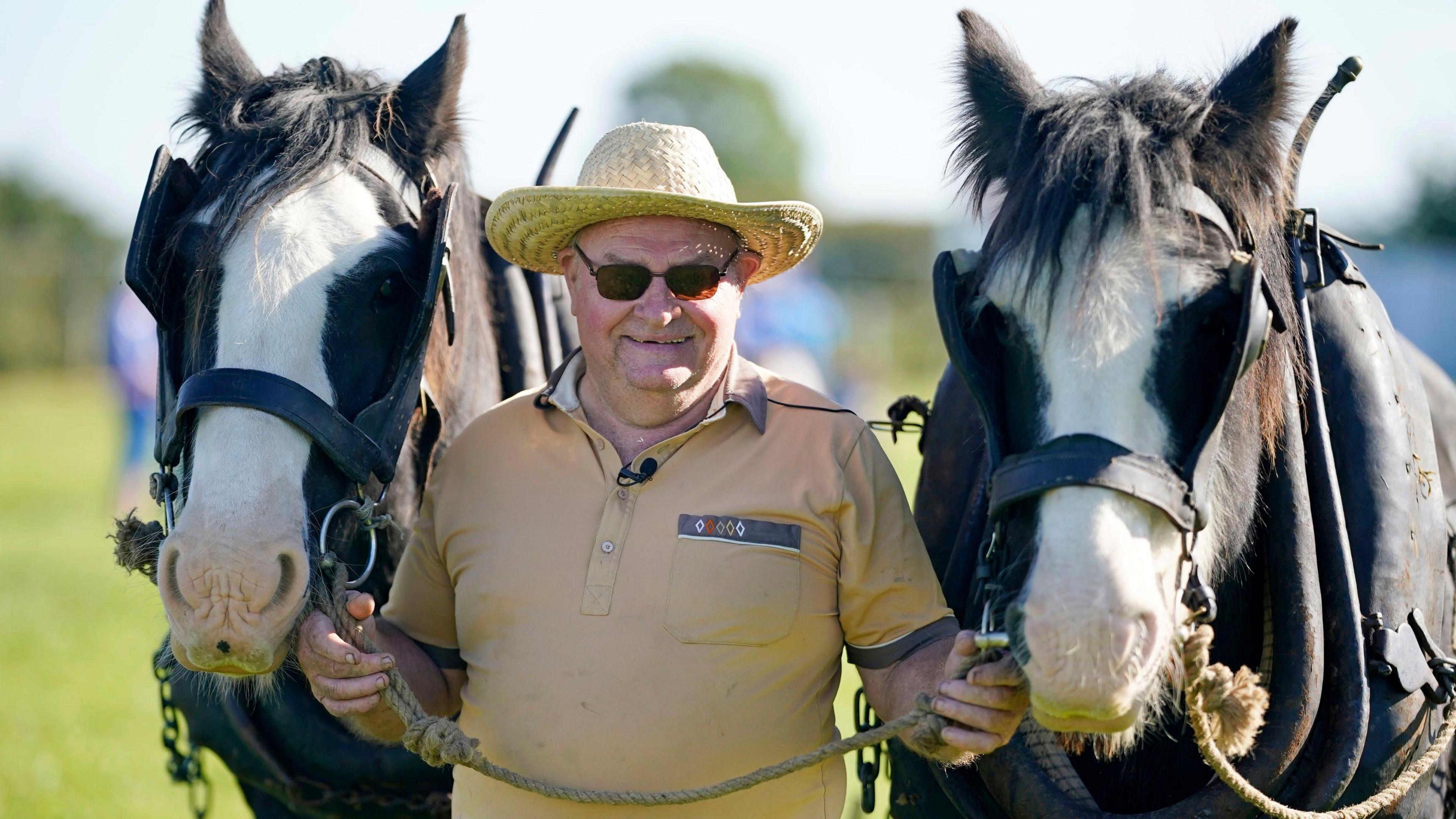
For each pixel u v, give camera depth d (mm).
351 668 3051
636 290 3295
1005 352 2908
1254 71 3025
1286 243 3266
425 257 3453
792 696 3297
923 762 3684
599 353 3385
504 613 3352
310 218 3232
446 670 3643
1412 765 3252
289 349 3084
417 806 3977
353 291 3225
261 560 2875
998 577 2994
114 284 37344
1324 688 3221
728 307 3430
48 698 8070
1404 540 3355
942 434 4105
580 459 3426
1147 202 2732
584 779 3219
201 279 3150
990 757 3320
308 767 3961
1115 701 2520
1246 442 3053
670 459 3369
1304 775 3182
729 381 3471
